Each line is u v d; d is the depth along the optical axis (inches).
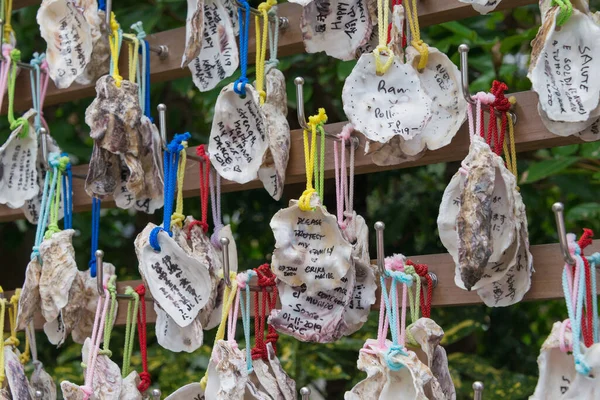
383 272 47.1
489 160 44.8
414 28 50.5
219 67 55.2
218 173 54.6
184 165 56.1
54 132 85.3
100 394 53.7
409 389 45.8
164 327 55.2
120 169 57.8
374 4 52.7
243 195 90.4
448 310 82.7
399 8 49.6
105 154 56.6
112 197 61.1
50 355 96.0
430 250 86.4
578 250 43.1
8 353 59.2
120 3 86.9
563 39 45.8
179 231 55.3
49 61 60.0
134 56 59.6
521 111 48.9
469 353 89.7
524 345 87.3
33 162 61.7
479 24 79.3
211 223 90.7
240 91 52.9
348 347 79.7
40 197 64.6
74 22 59.6
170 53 62.6
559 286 47.2
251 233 91.6
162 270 53.1
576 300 42.7
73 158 89.3
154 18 81.2
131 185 54.9
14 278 94.3
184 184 59.7
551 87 45.3
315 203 49.3
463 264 44.3
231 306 51.8
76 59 59.2
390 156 51.2
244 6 55.6
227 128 53.8
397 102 48.6
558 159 73.2
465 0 48.5
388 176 88.0
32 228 93.3
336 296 50.1
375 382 46.8
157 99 91.8
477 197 44.4
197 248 55.1
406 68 48.4
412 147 50.0
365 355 47.1
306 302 50.4
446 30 76.8
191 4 54.1
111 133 55.0
